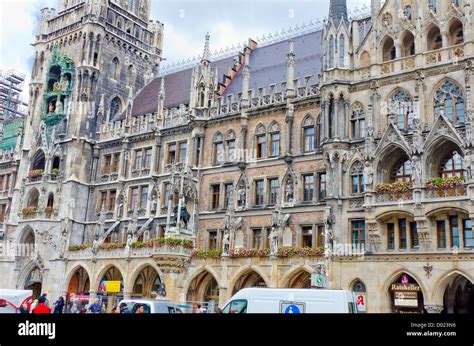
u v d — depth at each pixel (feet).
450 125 110.52
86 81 198.18
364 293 115.75
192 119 166.09
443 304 110.83
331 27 137.08
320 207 133.90
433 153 113.70
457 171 112.57
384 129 123.75
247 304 72.13
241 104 158.30
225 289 138.21
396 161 120.67
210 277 149.38
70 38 208.23
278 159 146.20
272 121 151.33
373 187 118.32
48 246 181.78
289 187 142.10
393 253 112.37
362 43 133.90
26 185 196.13
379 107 125.59
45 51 216.33
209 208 157.79
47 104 207.82
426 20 123.85
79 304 162.91
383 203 115.24
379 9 132.77
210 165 161.48
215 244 153.79
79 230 185.26
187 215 154.61
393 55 130.11
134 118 188.85
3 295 97.91
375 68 128.36
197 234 157.17
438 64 118.32
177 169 169.17
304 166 140.87
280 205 139.13
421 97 119.55
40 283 185.68
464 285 119.24
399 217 115.44
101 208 187.21
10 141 252.01
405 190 113.09
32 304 103.40
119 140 188.85
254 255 135.23
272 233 134.31
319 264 121.60
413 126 116.26
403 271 110.83
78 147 191.11
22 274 185.37
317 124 141.18
